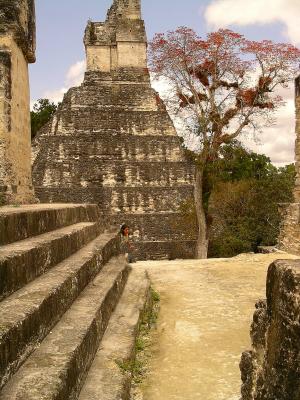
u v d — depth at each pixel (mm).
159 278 10164
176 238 25266
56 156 26766
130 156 27531
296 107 14648
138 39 30969
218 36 18938
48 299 4117
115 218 25703
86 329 4277
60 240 5793
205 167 20125
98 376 4207
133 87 30016
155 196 26641
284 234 14992
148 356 5664
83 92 29375
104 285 6191
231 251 22062
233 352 5715
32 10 9656
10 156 8211
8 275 3980
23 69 9359
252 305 7758
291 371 2561
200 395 4633
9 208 6840
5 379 3062
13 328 3248
